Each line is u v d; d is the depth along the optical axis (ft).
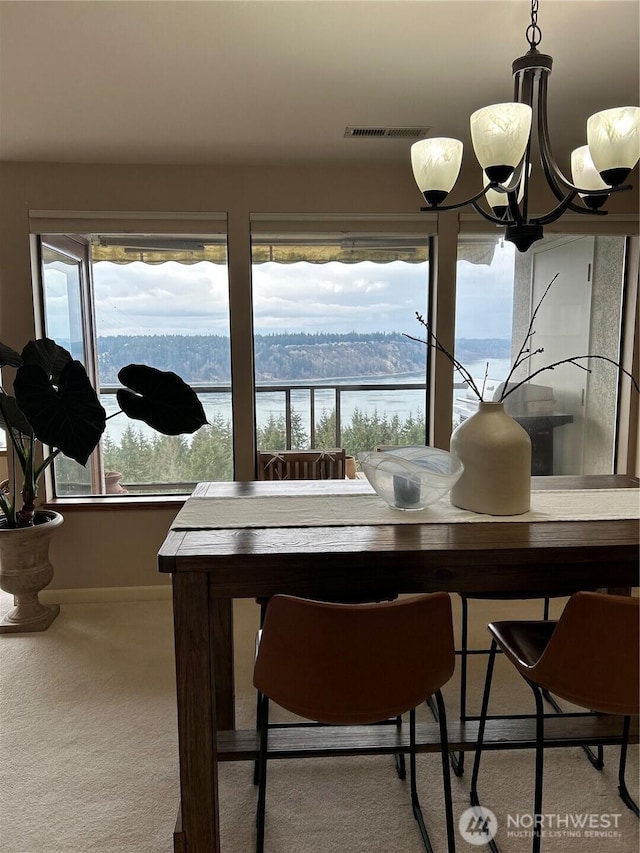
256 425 11.39
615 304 11.68
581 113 8.36
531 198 10.66
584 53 6.60
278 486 7.10
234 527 5.41
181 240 10.69
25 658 8.80
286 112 8.05
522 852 5.35
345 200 10.52
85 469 11.34
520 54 6.58
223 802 6.04
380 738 5.76
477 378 11.52
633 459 11.60
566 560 4.81
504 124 4.64
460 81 7.21
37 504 10.61
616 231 10.85
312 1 5.51
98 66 6.70
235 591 4.79
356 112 8.09
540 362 11.73
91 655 8.89
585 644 4.59
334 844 5.47
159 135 8.82
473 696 7.79
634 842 5.47
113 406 11.25
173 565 4.64
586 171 5.92
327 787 6.24
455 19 5.85
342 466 10.96
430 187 5.36
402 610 4.29
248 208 10.37
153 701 7.70
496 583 4.90
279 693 4.57
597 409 12.01
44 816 5.78
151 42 6.21
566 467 12.09
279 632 4.42
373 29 6.03
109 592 10.79
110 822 5.70
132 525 10.72
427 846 5.37
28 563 9.57
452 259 10.84
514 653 5.40
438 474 5.55
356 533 5.19
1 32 5.96
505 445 5.62
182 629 4.79
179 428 8.07
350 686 4.41
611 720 6.10
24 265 10.09
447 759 4.97
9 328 10.19
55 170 9.98
